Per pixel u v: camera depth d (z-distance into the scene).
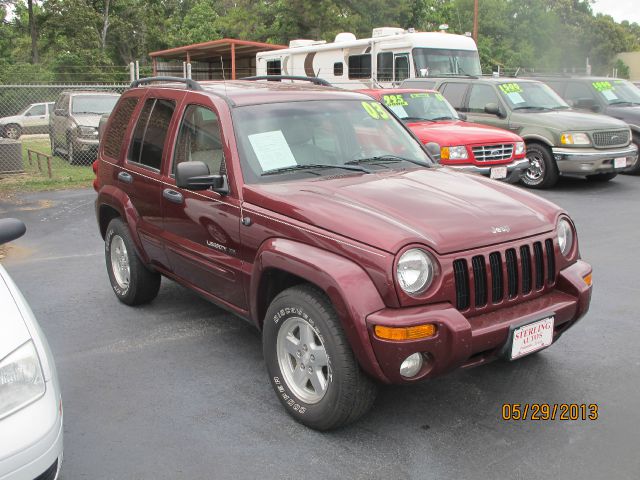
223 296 4.54
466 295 3.50
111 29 48.88
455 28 51.91
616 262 7.22
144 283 5.75
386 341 3.26
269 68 23.31
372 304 3.31
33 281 6.87
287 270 3.68
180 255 4.86
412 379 3.40
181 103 5.00
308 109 4.80
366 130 4.93
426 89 12.82
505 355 3.58
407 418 3.92
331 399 3.55
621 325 5.34
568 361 4.66
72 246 8.42
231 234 4.24
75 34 45.62
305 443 3.66
